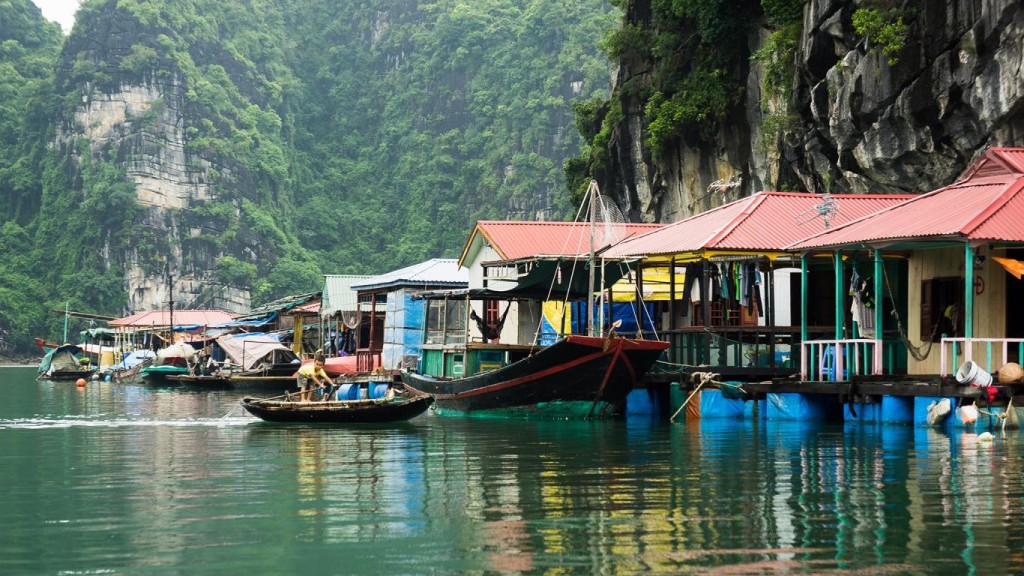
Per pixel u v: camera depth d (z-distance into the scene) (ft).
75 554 39.40
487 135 648.79
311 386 112.16
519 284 99.19
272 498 50.55
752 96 148.46
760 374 90.17
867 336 83.92
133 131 597.93
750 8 149.07
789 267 97.45
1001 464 57.26
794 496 49.03
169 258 583.58
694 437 74.54
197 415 110.83
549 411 91.71
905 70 107.55
